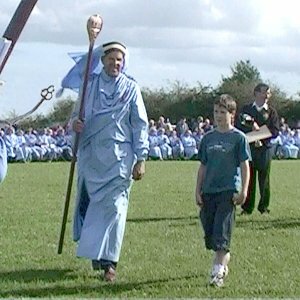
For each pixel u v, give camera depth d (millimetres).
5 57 7816
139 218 14742
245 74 74625
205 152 8984
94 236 9055
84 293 8516
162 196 19531
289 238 12250
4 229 13039
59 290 8625
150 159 45469
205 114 72375
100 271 9461
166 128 46344
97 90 9320
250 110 15133
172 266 9922
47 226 13430
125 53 9414
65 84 9945
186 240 11984
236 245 11500
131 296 8383
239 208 16078
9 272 9508
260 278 9242
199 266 9938
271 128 15117
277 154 46438
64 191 20828
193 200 18469
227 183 8867
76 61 9859
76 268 9727
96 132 9211
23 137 42219
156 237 12273
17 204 17234
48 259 10234
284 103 72062
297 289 8695
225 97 9016
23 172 30359
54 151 43156
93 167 9203
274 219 14625
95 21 9148
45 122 51500
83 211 9461
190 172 30703
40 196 19266
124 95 9273
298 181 25531
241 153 8883
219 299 8242
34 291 8570
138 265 9961
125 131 9250
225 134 8953
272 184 24094
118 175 9133
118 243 9141
